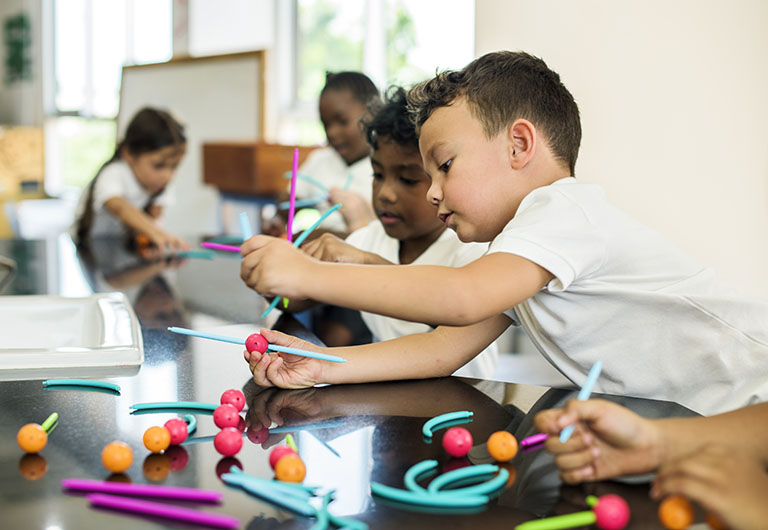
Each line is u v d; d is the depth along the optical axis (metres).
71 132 6.46
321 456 0.59
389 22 4.29
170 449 0.60
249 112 3.95
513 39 1.63
